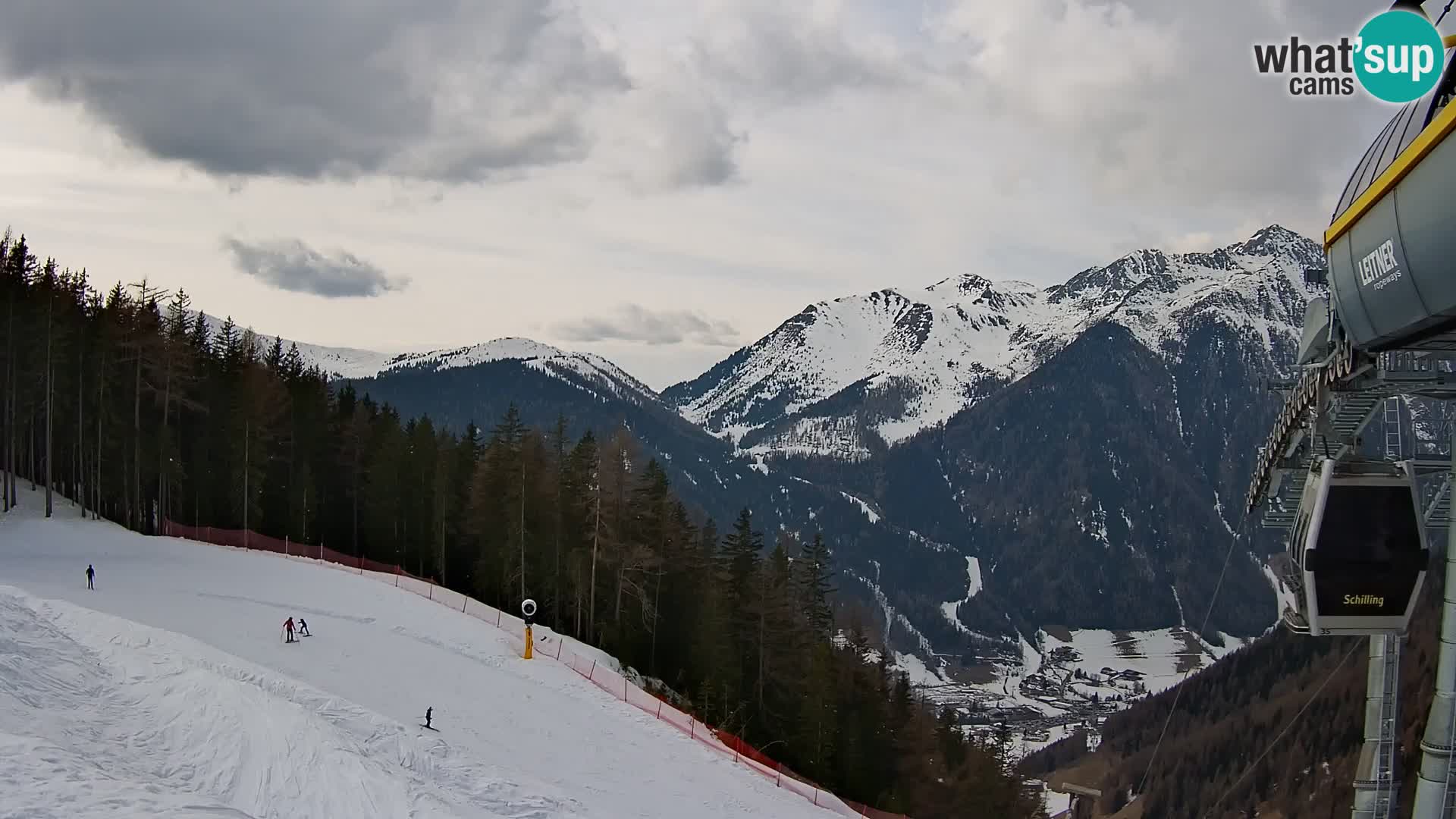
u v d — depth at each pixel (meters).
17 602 34.31
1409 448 30.81
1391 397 29.81
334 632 45.28
